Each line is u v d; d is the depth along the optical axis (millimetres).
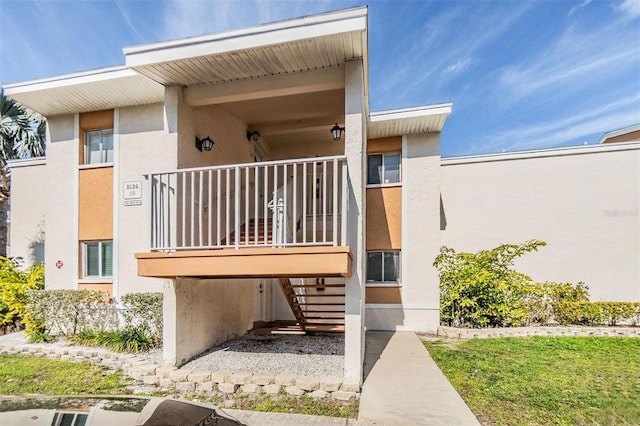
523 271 10094
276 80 5773
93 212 8609
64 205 8781
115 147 8594
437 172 9648
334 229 4832
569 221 9953
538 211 10141
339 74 5574
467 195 10594
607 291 9641
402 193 9789
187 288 5887
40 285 9086
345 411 4402
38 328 7539
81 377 5496
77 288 8531
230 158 7957
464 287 8945
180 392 5012
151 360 5816
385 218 9859
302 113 8148
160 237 5426
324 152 10641
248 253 4949
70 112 8859
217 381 5031
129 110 8617
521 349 7016
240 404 4629
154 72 5617
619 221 9680
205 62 5348
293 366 5562
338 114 8211
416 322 9445
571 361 6219
